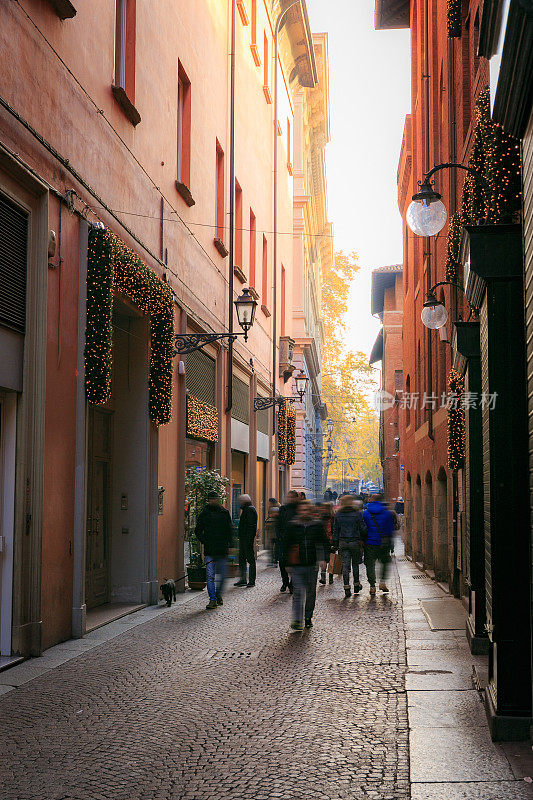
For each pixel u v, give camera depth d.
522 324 6.34
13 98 9.05
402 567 24.73
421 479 23.84
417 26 27.00
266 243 31.44
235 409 24.39
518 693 6.15
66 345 10.82
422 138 24.61
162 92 15.76
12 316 9.33
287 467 36.69
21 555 9.45
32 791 5.24
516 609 6.19
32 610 9.65
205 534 13.98
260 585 17.56
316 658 9.46
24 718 6.93
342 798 5.02
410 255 30.11
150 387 14.76
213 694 7.75
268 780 5.38
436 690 7.78
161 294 14.55
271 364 32.94
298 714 7.01
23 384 9.59
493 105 5.09
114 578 14.42
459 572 15.59
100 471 14.15
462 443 14.20
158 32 15.49
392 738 6.27
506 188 6.83
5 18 8.80
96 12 12.01
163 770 5.61
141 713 7.07
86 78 11.60
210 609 13.72
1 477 9.45
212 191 20.52
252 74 27.52
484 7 4.62
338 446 58.25
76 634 10.91
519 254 6.35
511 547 6.23
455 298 15.24
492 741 6.10
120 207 13.17
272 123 32.84
